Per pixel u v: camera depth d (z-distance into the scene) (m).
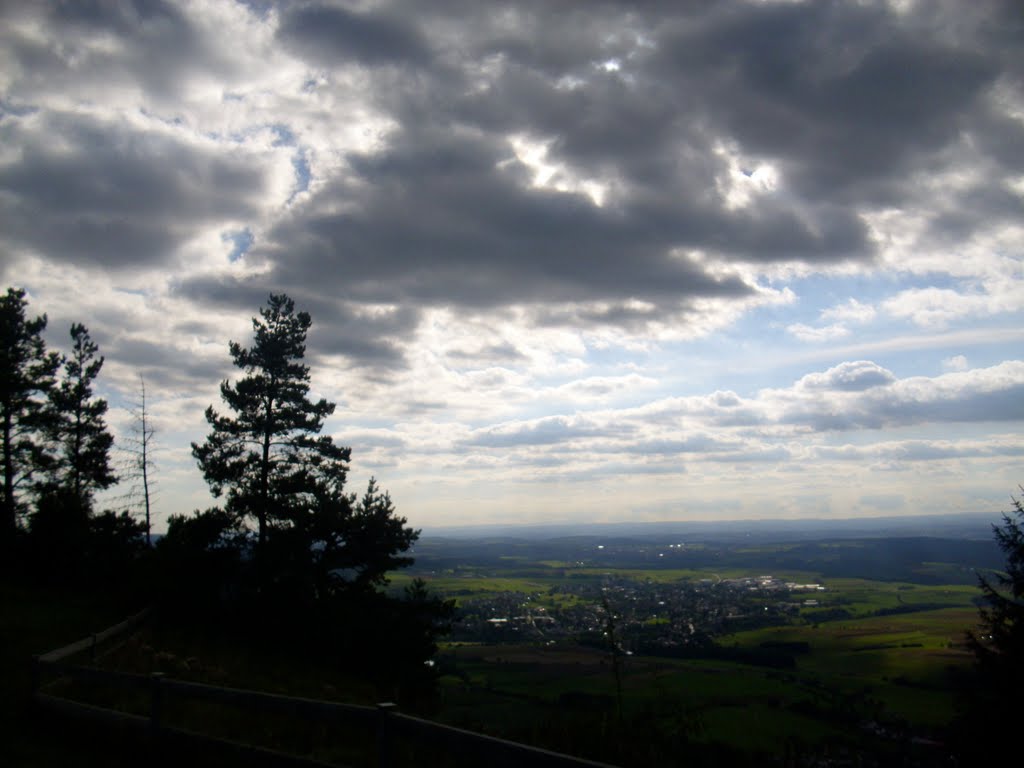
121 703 11.79
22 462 33.69
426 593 27.66
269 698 8.12
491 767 8.71
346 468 28.53
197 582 25.02
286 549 25.78
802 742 31.39
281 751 8.90
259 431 27.45
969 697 17.11
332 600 26.20
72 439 36.41
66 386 36.44
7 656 17.02
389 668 23.70
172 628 23.31
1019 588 18.56
